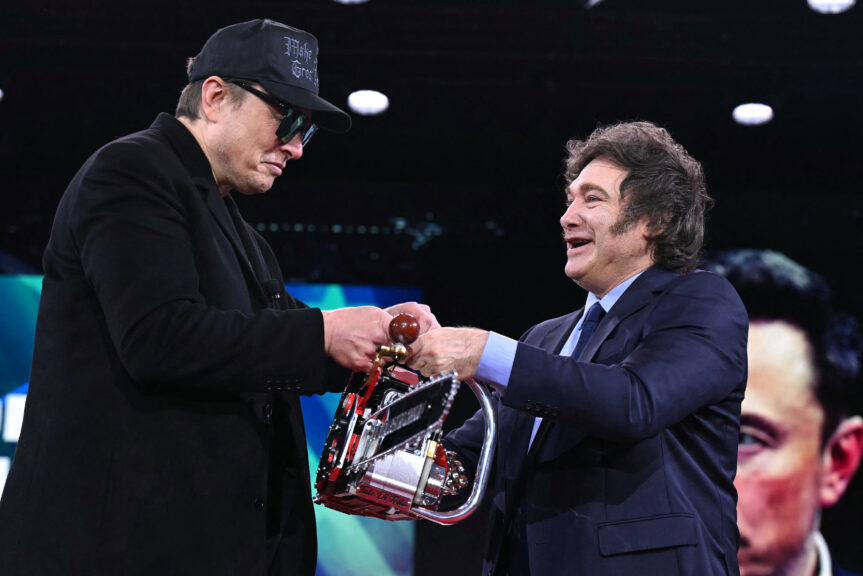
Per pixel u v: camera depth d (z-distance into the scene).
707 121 7.47
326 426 7.38
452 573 7.14
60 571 2.07
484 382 2.35
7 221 7.81
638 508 2.32
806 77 7.11
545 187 8.10
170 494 2.13
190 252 2.20
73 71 7.06
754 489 7.29
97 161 2.23
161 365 2.07
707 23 6.71
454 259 7.98
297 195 8.03
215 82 2.45
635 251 2.69
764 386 7.49
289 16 6.69
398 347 2.20
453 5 6.62
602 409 2.23
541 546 2.38
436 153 7.86
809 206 7.96
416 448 2.27
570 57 6.97
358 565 7.15
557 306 7.89
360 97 7.26
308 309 2.23
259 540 2.21
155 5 6.55
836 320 7.64
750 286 7.76
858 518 7.19
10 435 7.40
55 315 2.23
